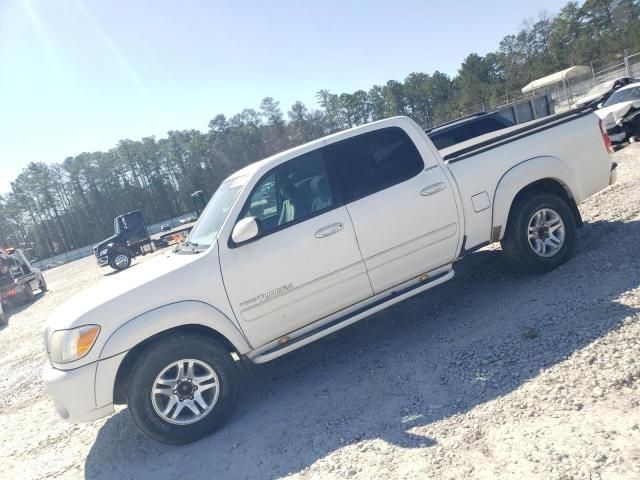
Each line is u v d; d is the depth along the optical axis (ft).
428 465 9.78
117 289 13.66
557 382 11.25
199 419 13.24
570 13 291.17
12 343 38.09
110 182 341.82
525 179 16.94
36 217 334.65
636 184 27.12
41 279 76.79
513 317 15.21
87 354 12.59
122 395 14.08
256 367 17.47
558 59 228.22
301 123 367.66
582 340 12.67
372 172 15.51
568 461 8.78
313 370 15.88
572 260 18.16
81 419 12.78
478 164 16.63
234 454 12.17
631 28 187.42
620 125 40.06
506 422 10.40
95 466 13.62
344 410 12.78
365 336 17.48
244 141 351.67
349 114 373.40
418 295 20.01
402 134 16.11
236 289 13.79
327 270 14.60
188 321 13.23
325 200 14.94
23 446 16.31
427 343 15.34
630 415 9.51
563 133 17.98
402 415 11.80
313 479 10.38
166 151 348.18
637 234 18.85
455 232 16.12
